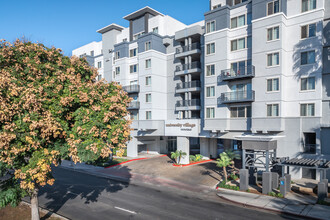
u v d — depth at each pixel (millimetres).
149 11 42062
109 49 47562
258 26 27547
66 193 21547
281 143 26594
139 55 40062
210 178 26781
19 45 12945
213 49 32000
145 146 47031
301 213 16250
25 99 10719
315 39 25234
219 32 31281
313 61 25406
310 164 19766
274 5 26734
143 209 17500
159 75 39219
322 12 24859
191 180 26203
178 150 34781
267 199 19250
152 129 37875
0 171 11672
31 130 10852
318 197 18328
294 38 26547
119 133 13672
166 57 40312
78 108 12969
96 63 51188
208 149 39219
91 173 30328
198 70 35094
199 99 36000
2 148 10164
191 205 18375
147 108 38812
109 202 19078
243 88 29703
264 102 27094
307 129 25453
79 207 17969
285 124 26375
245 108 29484
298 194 20422
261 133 27656
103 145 12547
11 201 13281
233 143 49375
